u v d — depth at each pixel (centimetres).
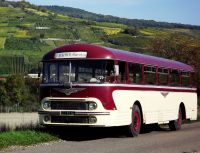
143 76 1761
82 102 1473
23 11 17675
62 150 1211
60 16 17525
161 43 4472
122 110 1562
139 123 1700
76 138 1555
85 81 1490
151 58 1886
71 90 1487
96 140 1498
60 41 12238
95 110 1463
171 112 2059
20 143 1316
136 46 10381
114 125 1505
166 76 2016
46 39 12394
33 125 1842
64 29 14150
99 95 1473
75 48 1528
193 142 1501
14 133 1420
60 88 1503
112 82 1504
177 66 2173
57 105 1507
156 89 1886
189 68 2373
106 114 1473
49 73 1547
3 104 4122
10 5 18700
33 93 4378
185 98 2264
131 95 1639
